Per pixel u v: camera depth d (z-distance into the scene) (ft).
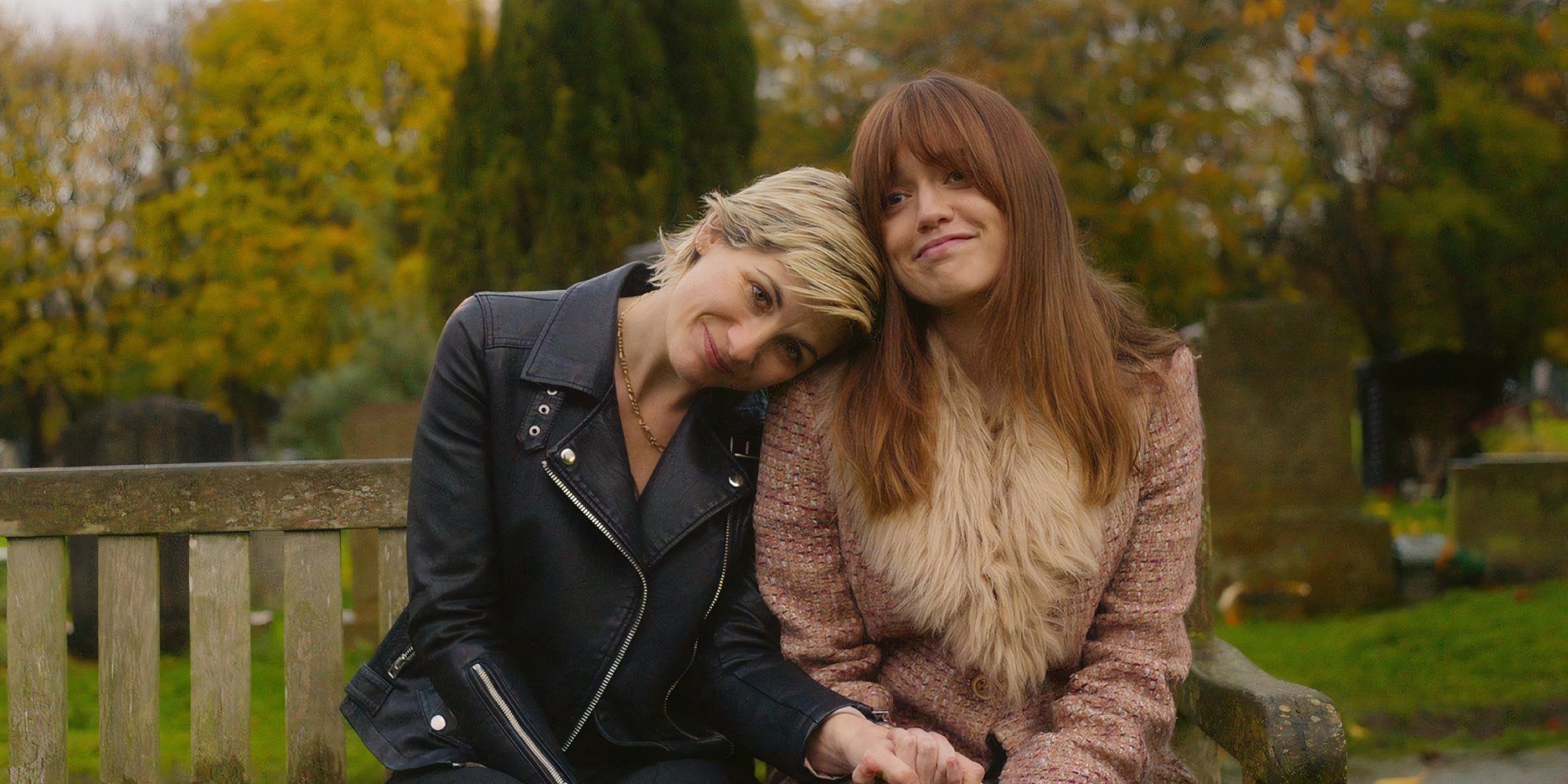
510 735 5.08
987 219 5.26
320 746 6.23
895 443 5.34
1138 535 5.54
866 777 4.89
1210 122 36.11
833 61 41.70
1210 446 17.89
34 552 6.18
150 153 46.65
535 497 5.43
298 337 45.96
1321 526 17.79
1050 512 5.25
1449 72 34.45
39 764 6.15
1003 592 5.24
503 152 17.67
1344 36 29.37
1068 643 5.47
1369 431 35.22
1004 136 5.28
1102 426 5.29
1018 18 38.22
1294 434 17.92
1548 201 34.63
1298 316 17.93
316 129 45.78
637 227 17.42
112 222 45.65
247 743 6.23
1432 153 35.35
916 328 5.60
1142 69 37.19
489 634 5.37
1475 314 39.78
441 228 18.37
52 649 6.17
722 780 5.30
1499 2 33.71
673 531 5.49
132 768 6.18
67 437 16.69
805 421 5.62
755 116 18.57
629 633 5.44
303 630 6.26
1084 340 5.36
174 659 13.48
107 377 46.14
